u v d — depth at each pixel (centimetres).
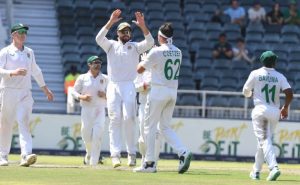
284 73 8588
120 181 3597
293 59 8762
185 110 7025
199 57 8588
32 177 3719
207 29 8981
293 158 6838
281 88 4181
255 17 9200
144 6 9125
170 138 4272
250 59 8650
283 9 9400
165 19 9000
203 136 6875
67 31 8656
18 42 4512
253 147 6869
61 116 6775
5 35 8162
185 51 8631
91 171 4194
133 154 4769
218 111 7038
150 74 4419
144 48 4631
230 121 6869
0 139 4588
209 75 8362
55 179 3638
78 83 5244
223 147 6869
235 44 8919
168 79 4219
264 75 4166
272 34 9069
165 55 4200
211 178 3997
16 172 3978
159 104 4222
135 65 4638
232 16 9150
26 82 4525
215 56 8594
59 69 8425
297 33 9119
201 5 9312
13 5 8881
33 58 4566
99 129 5238
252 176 4134
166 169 4641
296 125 6838
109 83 4662
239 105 7381
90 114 5238
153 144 4259
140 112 4734
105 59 8400
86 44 8562
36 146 6762
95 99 5238
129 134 4722
